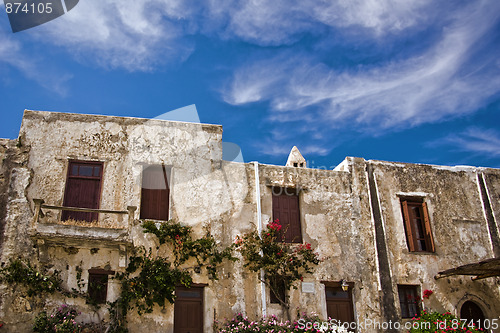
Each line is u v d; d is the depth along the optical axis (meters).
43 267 14.07
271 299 15.44
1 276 13.78
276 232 16.03
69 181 15.26
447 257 17.27
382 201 17.47
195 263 15.23
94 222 14.51
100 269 14.37
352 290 16.14
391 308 16.12
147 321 14.27
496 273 15.96
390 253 16.83
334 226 16.75
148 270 14.52
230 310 14.99
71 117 15.85
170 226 15.12
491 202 18.48
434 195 18.05
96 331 13.72
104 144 15.80
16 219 14.43
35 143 15.34
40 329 13.16
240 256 15.65
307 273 15.89
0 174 14.78
